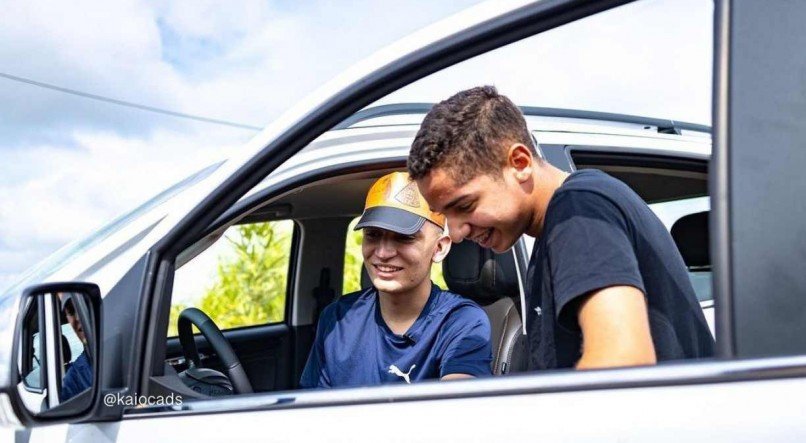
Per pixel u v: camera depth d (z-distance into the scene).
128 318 1.94
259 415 1.79
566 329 1.81
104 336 1.92
